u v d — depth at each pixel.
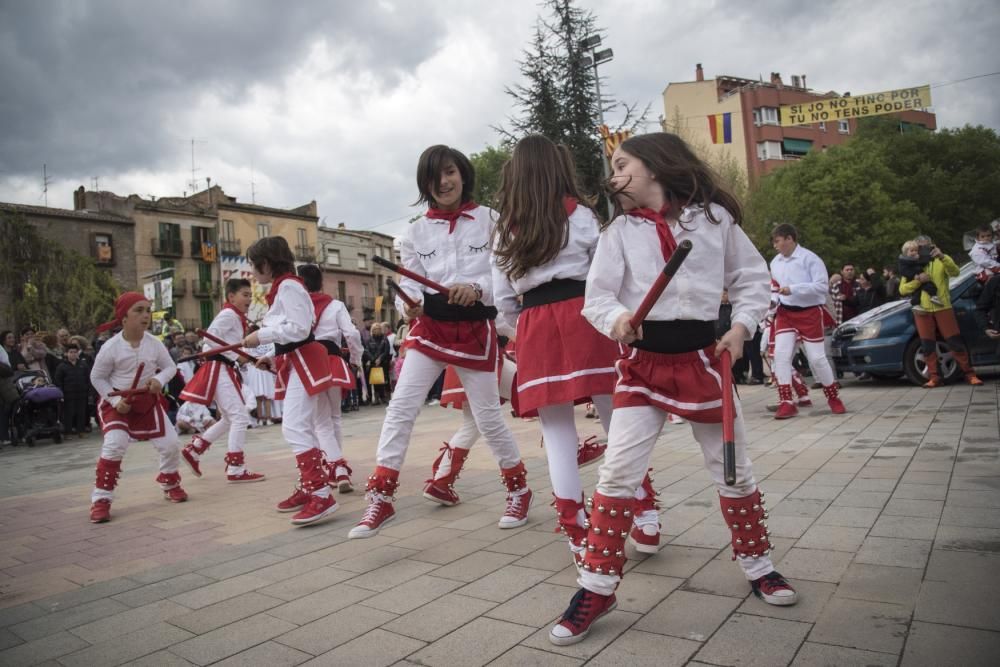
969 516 2.92
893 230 33.47
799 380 6.97
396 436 3.51
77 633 2.44
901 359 7.84
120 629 2.45
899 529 2.83
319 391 4.02
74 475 6.77
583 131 21.62
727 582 2.45
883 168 35.28
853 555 2.58
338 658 2.07
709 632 2.05
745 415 6.80
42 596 2.90
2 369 9.94
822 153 36.94
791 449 4.75
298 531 3.72
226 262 39.38
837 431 5.34
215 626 2.41
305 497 4.29
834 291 11.88
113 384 4.57
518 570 2.77
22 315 27.00
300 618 2.43
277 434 9.27
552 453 2.74
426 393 3.58
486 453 5.84
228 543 3.57
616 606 2.29
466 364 3.40
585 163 21.19
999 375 8.41
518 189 2.68
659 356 2.20
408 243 3.61
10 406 10.05
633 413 2.21
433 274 3.53
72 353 10.84
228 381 5.47
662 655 1.93
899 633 1.92
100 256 35.66
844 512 3.13
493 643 2.10
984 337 7.76
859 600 2.17
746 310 2.21
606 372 2.61
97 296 29.00
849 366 8.27
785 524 3.02
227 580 2.93
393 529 3.56
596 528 2.15
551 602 2.40
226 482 5.50
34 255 27.80
